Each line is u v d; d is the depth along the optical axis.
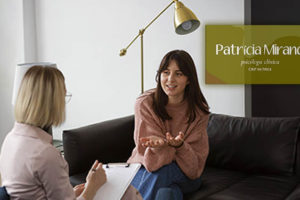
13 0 4.23
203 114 2.18
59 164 1.26
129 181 1.63
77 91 4.27
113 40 3.95
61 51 4.29
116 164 1.78
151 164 1.96
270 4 3.06
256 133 2.41
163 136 2.12
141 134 2.14
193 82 2.13
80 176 2.31
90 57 4.12
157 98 2.17
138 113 2.19
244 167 2.42
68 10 4.18
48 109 1.32
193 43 3.46
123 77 3.94
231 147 2.46
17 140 1.30
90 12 4.05
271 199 1.94
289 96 3.09
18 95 1.33
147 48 3.73
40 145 1.26
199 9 3.39
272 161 2.32
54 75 1.35
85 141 2.40
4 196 1.28
